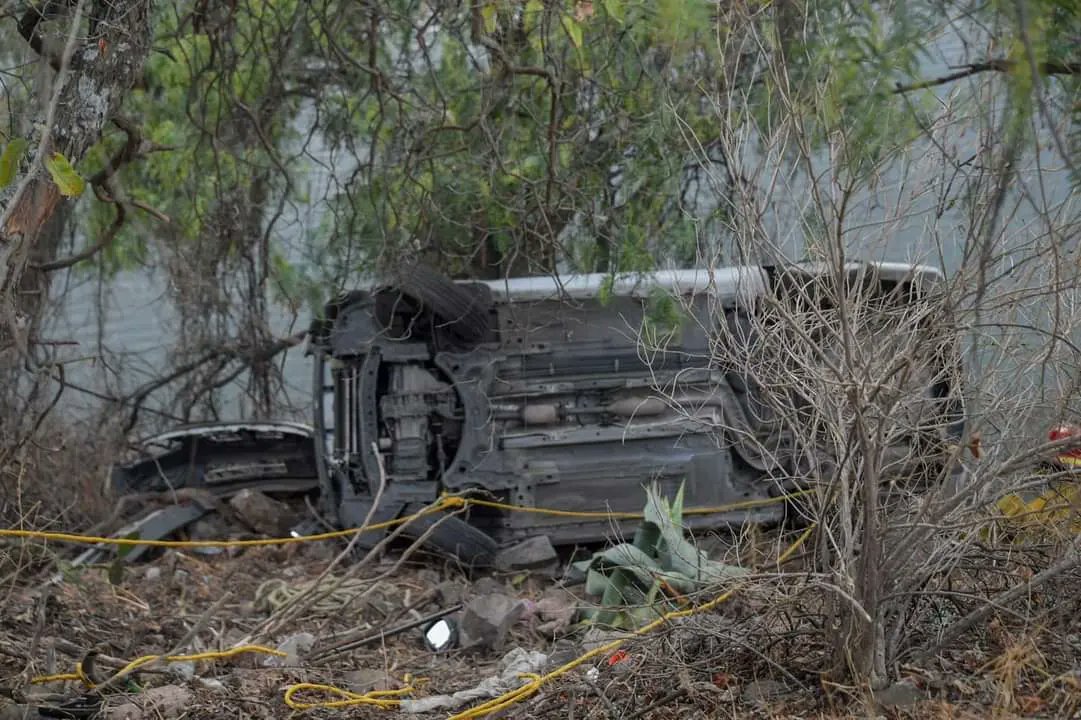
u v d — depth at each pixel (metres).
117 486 11.93
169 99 12.16
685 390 10.50
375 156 12.05
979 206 5.84
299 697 7.24
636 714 6.19
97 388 13.55
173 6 10.70
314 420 11.27
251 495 11.64
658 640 6.91
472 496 10.47
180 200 12.30
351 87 11.95
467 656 8.38
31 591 9.00
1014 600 6.30
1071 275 6.11
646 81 10.34
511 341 10.57
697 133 10.21
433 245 11.59
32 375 10.88
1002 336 6.17
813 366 6.23
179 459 12.24
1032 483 5.91
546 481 10.40
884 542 6.14
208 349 13.48
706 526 10.38
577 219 11.08
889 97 5.64
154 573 10.29
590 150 10.98
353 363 10.84
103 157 11.41
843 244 6.12
